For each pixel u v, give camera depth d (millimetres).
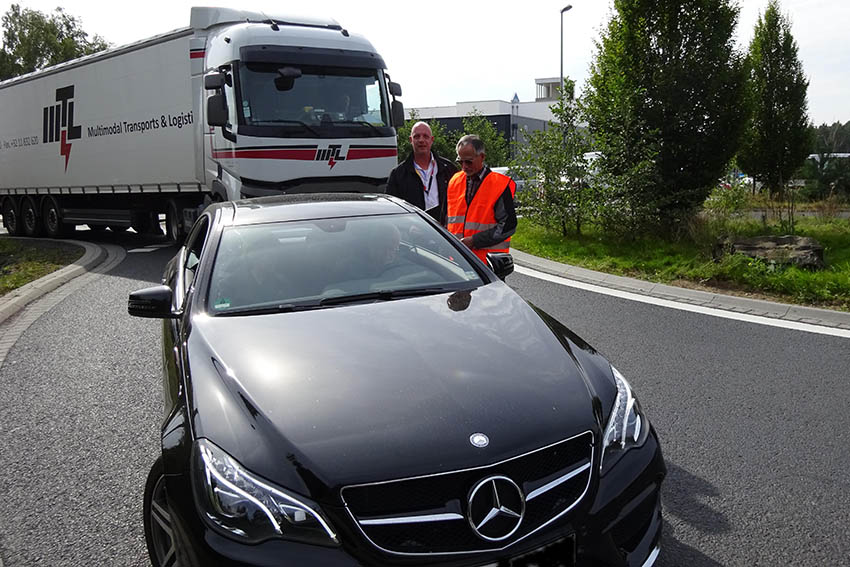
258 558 2199
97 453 4293
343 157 10430
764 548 3086
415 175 6094
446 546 2254
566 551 2361
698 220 11148
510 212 5086
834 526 3236
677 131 11391
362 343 2994
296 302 3539
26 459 4234
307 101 10336
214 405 2604
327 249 3965
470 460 2336
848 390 4832
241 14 11164
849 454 3920
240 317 3340
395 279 3803
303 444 2371
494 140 34906
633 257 10047
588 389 2758
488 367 2809
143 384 5508
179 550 2352
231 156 10086
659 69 11242
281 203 4523
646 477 2627
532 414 2537
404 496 2279
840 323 6492
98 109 14305
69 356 6328
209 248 3908
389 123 11023
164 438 2652
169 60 11984
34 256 13070
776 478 3682
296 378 2703
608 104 11703
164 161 12445
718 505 3441
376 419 2471
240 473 2326
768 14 21125
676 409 4605
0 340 7004
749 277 7969
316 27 11359
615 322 6770
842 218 12414
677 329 6457
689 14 11289
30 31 58906
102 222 15500
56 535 3385
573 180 12000
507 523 2312
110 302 8578
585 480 2479
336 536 2225
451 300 3539
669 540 3166
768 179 21297
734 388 4938
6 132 18359
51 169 16438
